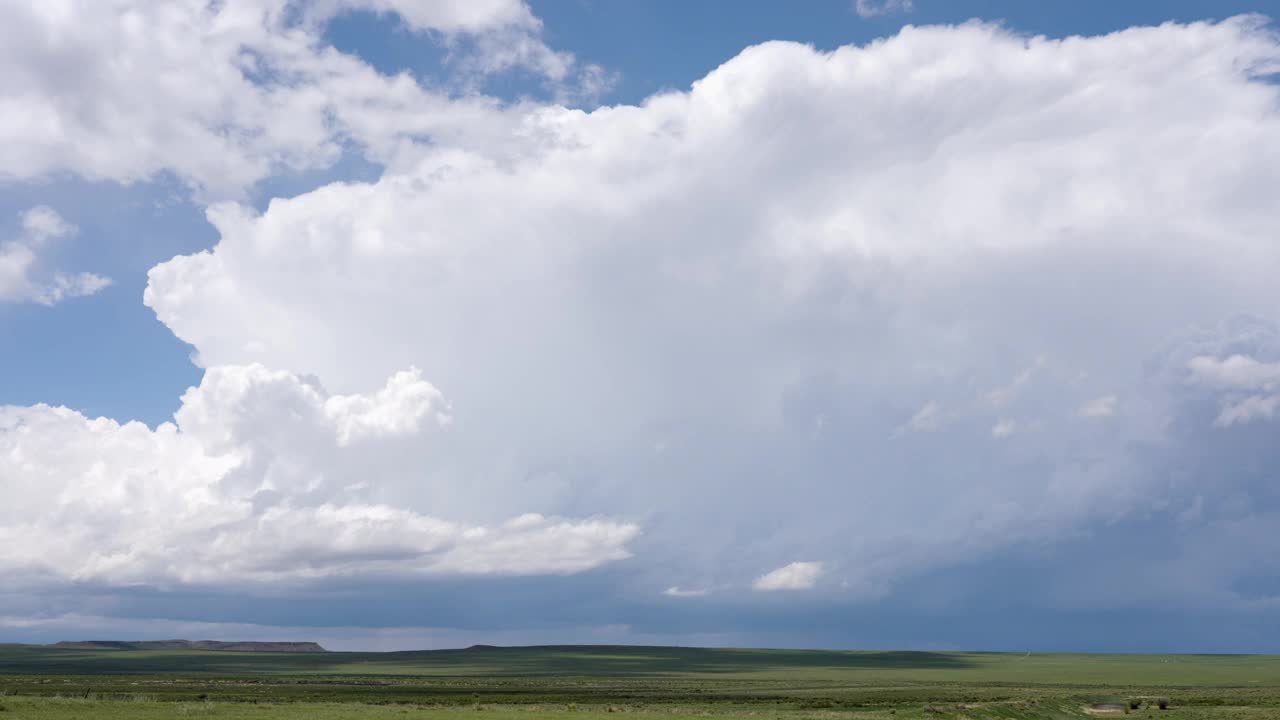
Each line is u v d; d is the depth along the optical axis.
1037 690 170.88
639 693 168.62
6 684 169.25
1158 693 157.50
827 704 127.31
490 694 162.00
